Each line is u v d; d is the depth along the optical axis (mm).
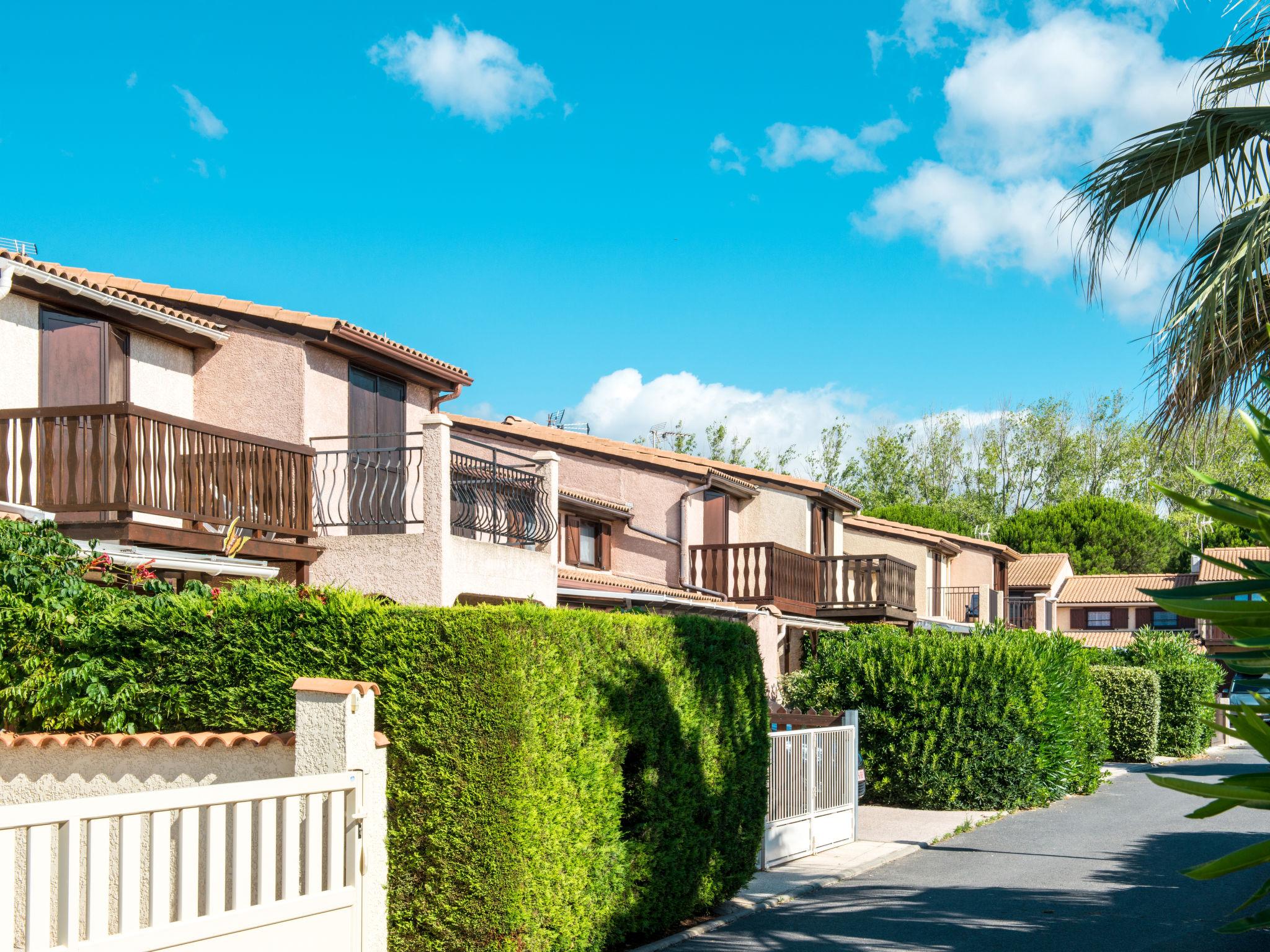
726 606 24016
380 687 7336
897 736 18219
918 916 10273
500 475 17859
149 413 12961
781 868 12625
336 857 6637
